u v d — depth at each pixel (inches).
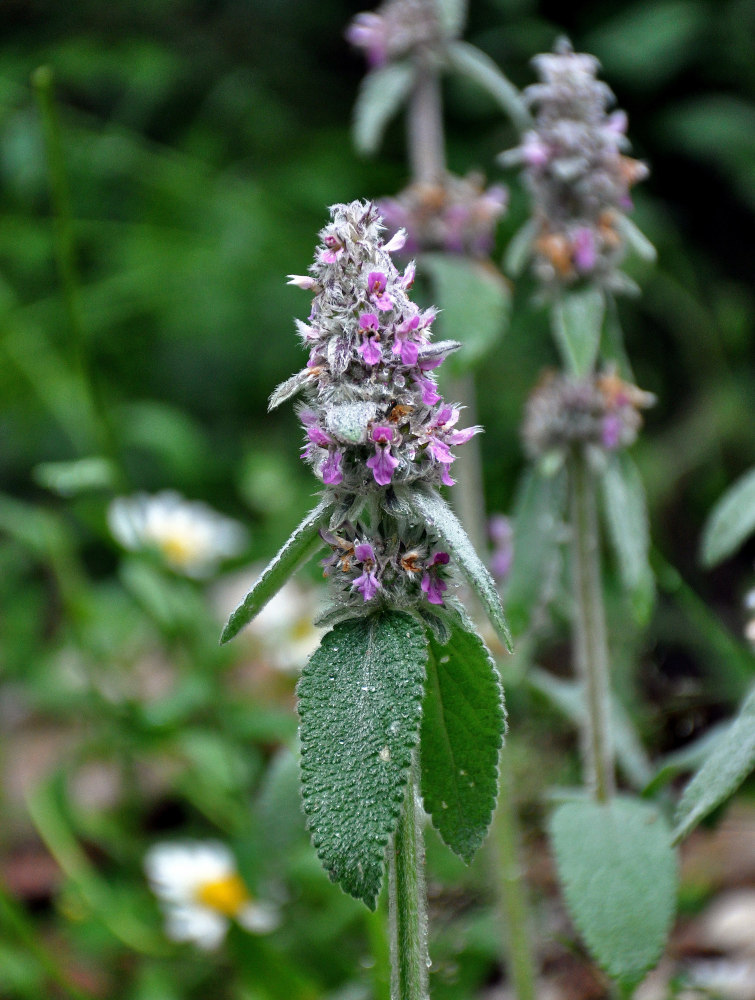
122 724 39.0
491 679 23.2
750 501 29.0
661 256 65.1
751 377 66.0
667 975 32.4
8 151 63.6
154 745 38.4
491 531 33.4
